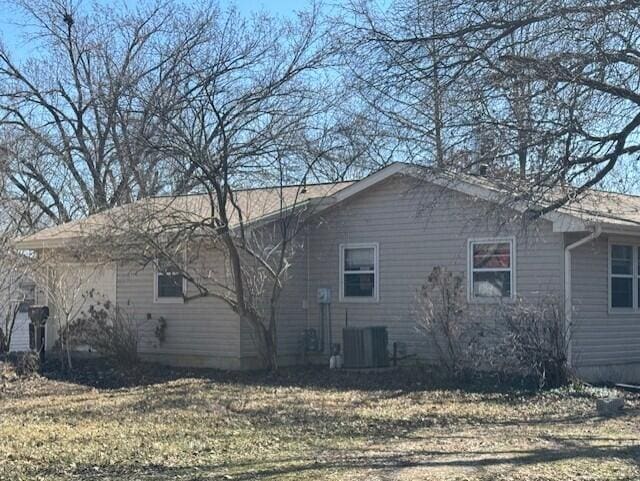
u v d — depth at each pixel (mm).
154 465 8875
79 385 15984
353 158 18062
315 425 11438
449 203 17328
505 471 8258
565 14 10750
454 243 17328
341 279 19047
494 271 16781
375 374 16719
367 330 17375
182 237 16391
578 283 16188
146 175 17547
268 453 9484
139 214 16438
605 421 11805
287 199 19250
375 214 18609
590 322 16406
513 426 11391
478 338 15883
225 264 18109
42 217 32156
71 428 11125
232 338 18125
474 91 11273
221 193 16375
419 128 12961
